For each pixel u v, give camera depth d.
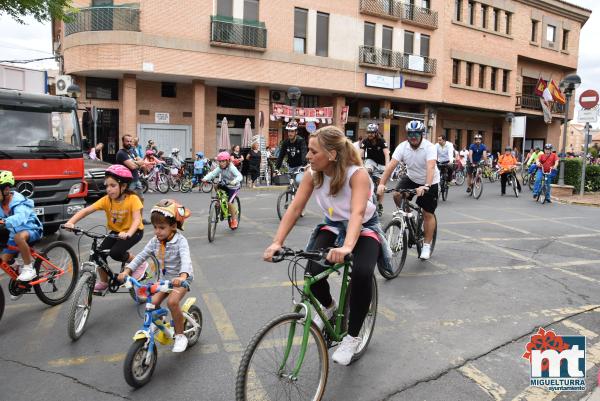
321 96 27.94
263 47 23.78
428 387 3.58
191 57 22.11
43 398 3.43
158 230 4.04
